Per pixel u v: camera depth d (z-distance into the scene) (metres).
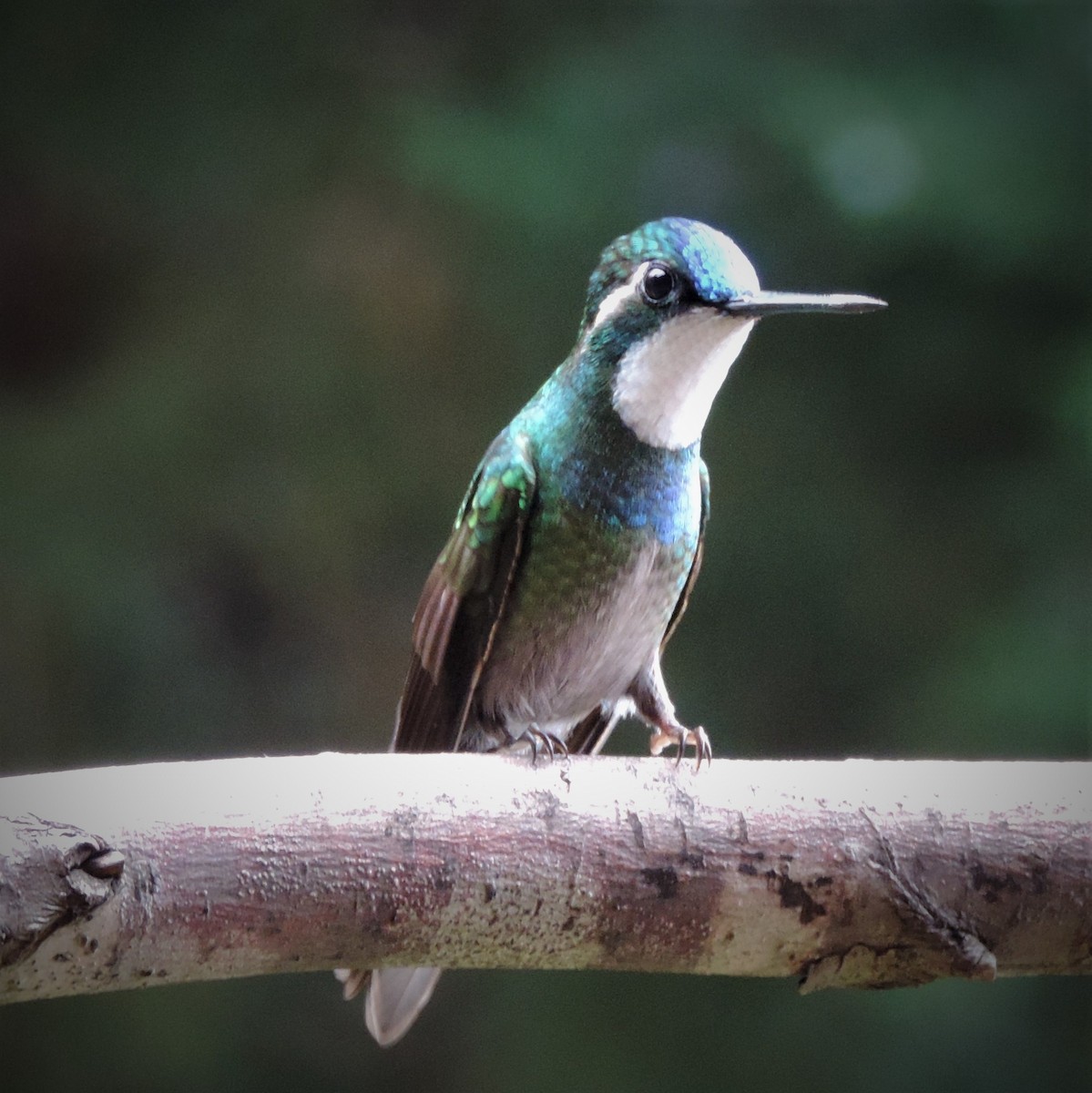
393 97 2.84
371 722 2.84
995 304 2.89
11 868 2.47
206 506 2.81
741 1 2.89
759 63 2.85
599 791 2.48
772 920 2.48
